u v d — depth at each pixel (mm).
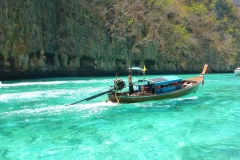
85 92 20797
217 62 62594
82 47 39719
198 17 66625
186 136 9289
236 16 82875
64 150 8047
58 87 24328
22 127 10617
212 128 10281
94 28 42094
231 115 12594
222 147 8195
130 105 14977
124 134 9602
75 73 39719
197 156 7512
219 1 80000
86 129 10312
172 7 60000
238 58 71312
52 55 36188
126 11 50375
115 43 44969
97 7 44094
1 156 7582
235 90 22344
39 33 33656
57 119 11922
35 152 7898
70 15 38719
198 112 13234
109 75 44438
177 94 16922
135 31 49062
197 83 18875
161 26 54469
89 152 7867
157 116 12406
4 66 29594
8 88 23125
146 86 16234
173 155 7586
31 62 32875
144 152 7828
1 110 13820
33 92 20672
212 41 63750
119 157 7473
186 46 55875
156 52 50812
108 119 11891
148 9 55062
